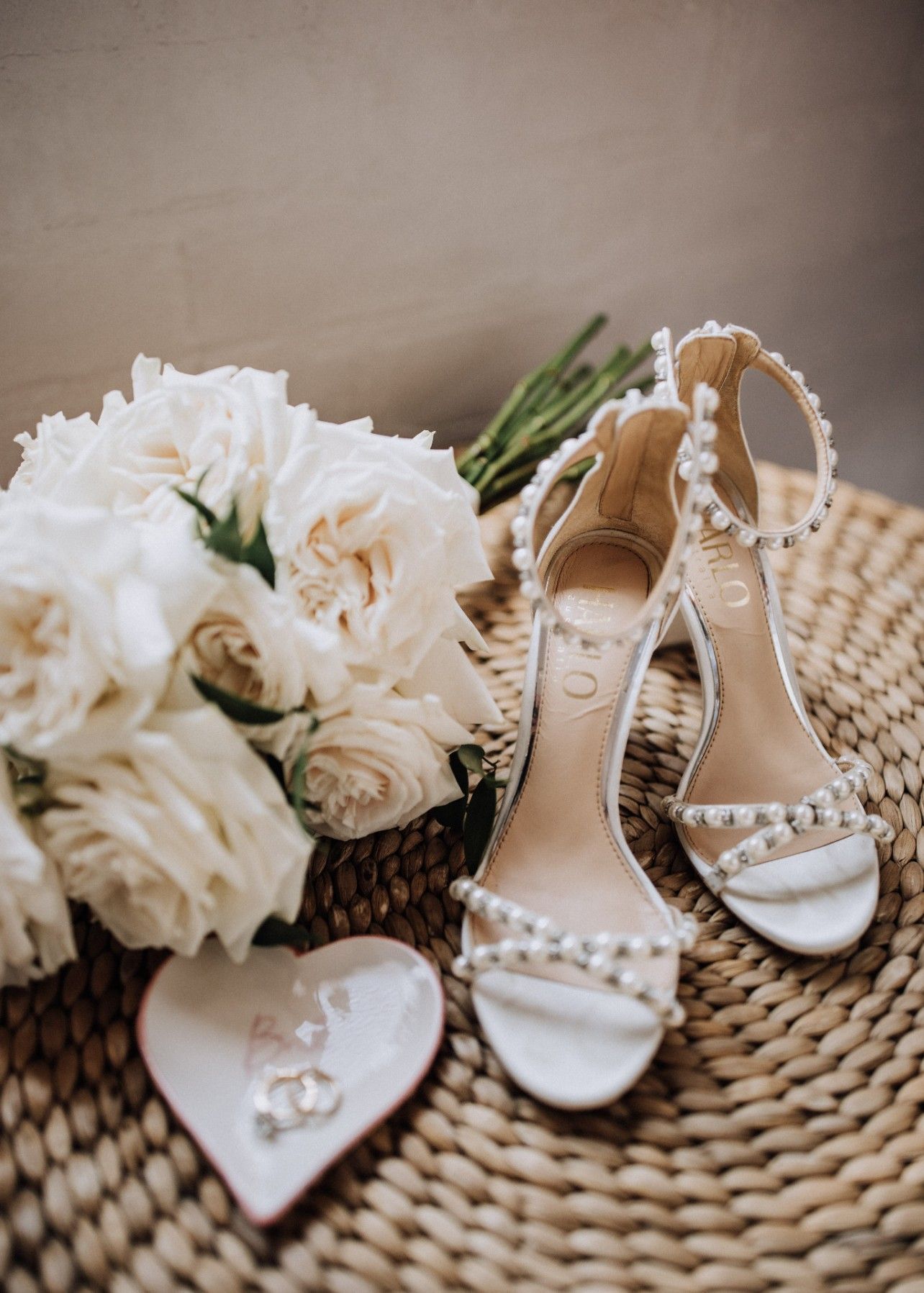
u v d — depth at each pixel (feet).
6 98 1.72
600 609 1.57
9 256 1.83
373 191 2.08
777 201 2.61
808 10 2.36
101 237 1.89
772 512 2.06
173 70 1.81
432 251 2.21
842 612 1.91
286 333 2.15
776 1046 1.35
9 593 1.13
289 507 1.27
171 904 1.21
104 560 1.15
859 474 3.26
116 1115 1.25
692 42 2.26
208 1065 1.26
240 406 1.32
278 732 1.24
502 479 2.07
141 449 1.38
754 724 1.61
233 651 1.22
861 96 2.57
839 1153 1.26
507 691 1.79
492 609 1.95
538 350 2.47
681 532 1.35
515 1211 1.20
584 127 2.24
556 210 2.31
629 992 1.27
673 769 1.69
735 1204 1.22
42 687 1.13
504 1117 1.28
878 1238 1.18
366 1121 1.22
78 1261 1.14
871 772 1.55
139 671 1.11
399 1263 1.16
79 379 2.00
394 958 1.36
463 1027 1.36
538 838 1.47
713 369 1.62
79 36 1.73
